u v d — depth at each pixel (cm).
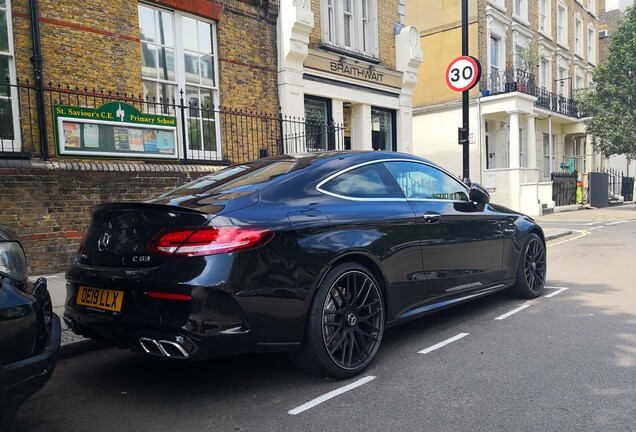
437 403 314
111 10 798
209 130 957
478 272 489
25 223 667
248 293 306
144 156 776
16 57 698
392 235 395
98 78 784
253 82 1020
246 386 351
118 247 327
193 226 304
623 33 2092
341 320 353
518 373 358
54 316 290
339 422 293
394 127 1415
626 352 394
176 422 299
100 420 305
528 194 1842
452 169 2005
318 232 345
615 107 2086
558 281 680
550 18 2473
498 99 1872
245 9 1002
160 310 298
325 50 1168
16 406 236
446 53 2008
